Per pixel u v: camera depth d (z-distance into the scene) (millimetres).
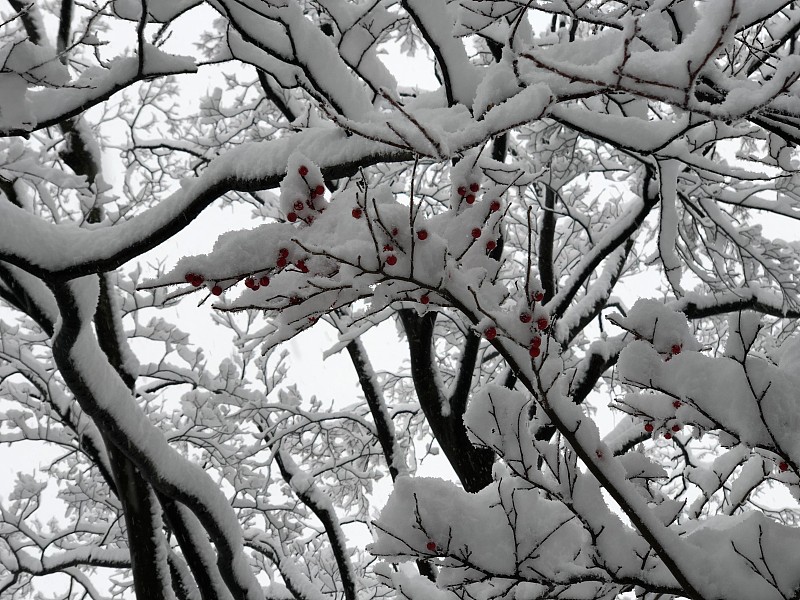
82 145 6910
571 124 3189
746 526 2721
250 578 6059
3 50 3123
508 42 2572
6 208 3580
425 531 2691
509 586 2941
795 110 2508
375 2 3422
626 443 6660
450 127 3154
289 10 3311
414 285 2207
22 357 7711
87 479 9000
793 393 2523
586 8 2730
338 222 2180
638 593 3027
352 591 8117
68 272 3619
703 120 2809
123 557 8898
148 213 3549
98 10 3336
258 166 3316
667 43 2770
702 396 2559
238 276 2164
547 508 2824
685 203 6430
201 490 5730
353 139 3213
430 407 6234
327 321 7746
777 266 6605
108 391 5285
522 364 2305
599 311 7137
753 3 2652
